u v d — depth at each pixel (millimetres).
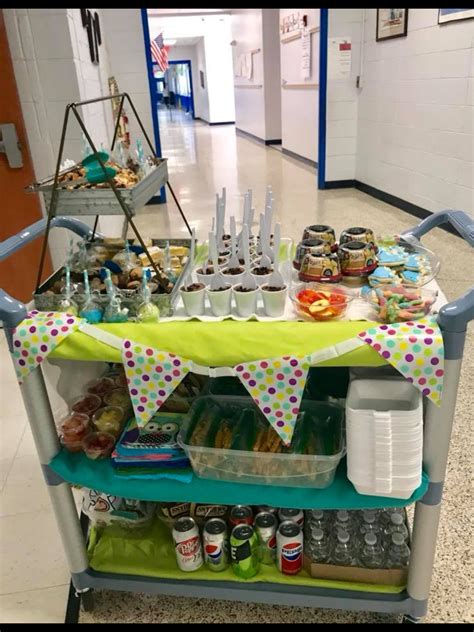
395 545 1419
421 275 1380
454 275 3531
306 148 7867
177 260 1530
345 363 1130
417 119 4766
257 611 1503
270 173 7555
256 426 1427
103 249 1614
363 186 6211
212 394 1581
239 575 1422
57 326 1190
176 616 1495
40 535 1814
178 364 1173
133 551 1527
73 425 1424
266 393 1171
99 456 1377
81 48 3451
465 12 3861
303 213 5332
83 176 1409
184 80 25062
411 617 1396
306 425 1427
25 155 3201
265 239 1504
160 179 1645
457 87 4086
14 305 1195
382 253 1487
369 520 1478
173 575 1441
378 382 1240
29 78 3086
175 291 1334
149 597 1554
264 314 1276
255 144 10867
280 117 10305
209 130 14625
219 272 1334
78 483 1323
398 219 5000
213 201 6074
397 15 4891
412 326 1119
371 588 1379
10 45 3012
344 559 1410
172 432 1415
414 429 1125
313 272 1391
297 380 1148
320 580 1404
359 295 1327
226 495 1281
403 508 1563
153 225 5227
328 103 6102
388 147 5430
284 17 8008
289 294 1325
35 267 3422
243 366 1157
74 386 1618
